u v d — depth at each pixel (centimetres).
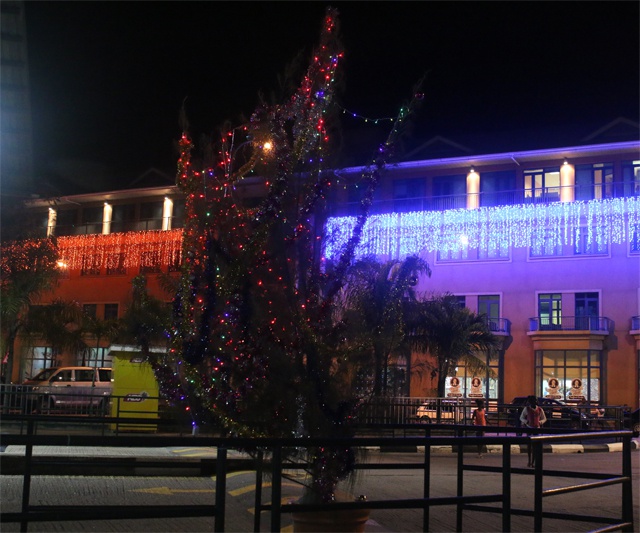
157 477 1309
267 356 586
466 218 4522
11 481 1202
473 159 4494
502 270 4475
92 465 660
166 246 4947
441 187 4653
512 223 4453
